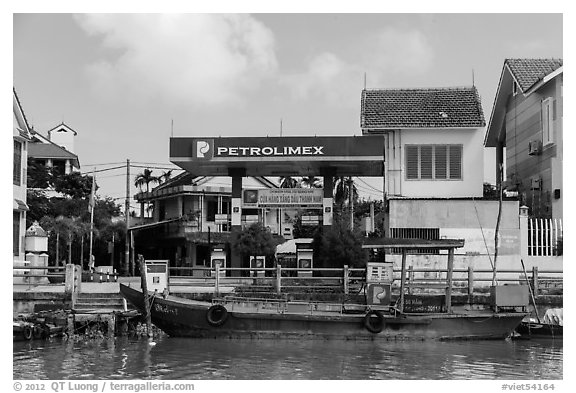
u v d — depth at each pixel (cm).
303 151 3284
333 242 3416
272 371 1938
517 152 3788
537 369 1995
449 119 3375
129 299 2553
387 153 3397
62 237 4716
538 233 3153
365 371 1948
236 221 3534
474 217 3175
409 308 2506
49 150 6203
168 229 5328
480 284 3052
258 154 3300
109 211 6016
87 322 2516
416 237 3194
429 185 3369
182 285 2962
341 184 6031
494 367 2022
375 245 2466
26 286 2984
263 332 2461
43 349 2270
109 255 5512
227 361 2077
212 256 3603
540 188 3388
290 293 2795
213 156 3316
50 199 5416
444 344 2423
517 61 3659
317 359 2119
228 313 2459
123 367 1983
